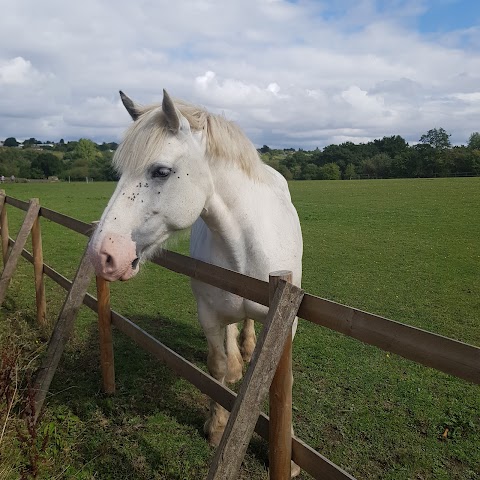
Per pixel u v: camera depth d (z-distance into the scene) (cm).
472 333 450
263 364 165
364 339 144
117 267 197
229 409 198
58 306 525
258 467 262
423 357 127
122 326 312
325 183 3397
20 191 2591
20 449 251
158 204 206
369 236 1000
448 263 743
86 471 256
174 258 249
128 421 305
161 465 262
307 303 166
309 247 891
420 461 267
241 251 242
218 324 264
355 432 294
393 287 616
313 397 334
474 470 262
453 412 313
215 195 229
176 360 243
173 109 197
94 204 1800
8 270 478
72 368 376
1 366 288
